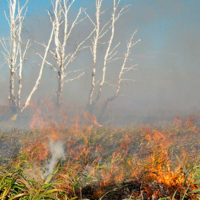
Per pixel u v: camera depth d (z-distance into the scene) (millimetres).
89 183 4461
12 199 3512
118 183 4449
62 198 3756
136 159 6277
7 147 7613
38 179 4203
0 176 3840
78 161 6305
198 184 3988
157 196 3783
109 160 6344
